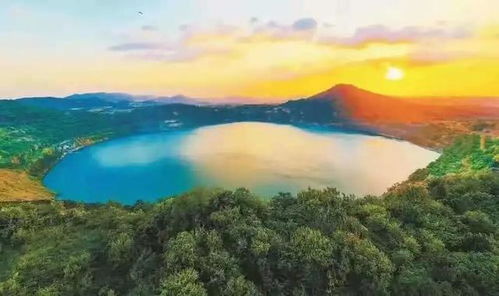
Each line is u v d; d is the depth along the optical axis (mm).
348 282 26094
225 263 24984
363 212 33000
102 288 27109
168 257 25406
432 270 27766
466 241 31250
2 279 30656
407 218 34250
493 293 26828
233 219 28094
